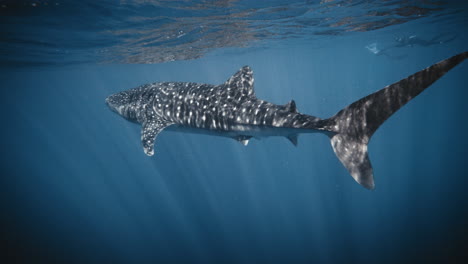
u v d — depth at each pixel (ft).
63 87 122.01
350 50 106.83
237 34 50.90
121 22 33.94
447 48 137.39
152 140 18.83
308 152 98.73
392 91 11.31
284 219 62.39
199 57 79.71
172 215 72.23
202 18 35.99
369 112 11.99
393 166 83.35
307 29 53.31
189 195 82.74
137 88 24.31
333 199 67.31
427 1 40.57
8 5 25.12
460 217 52.95
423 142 104.58
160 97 21.11
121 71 93.50
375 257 48.19
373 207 61.82
